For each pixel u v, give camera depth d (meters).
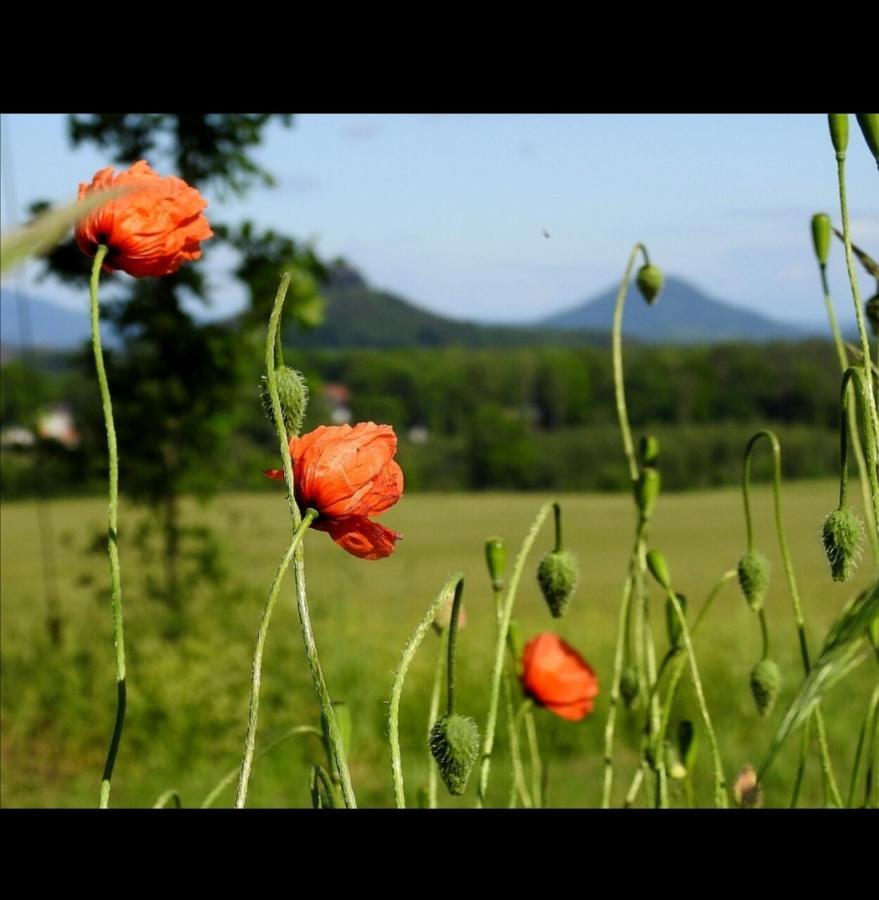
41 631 8.05
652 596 10.30
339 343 101.69
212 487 8.03
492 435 40.88
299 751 6.38
